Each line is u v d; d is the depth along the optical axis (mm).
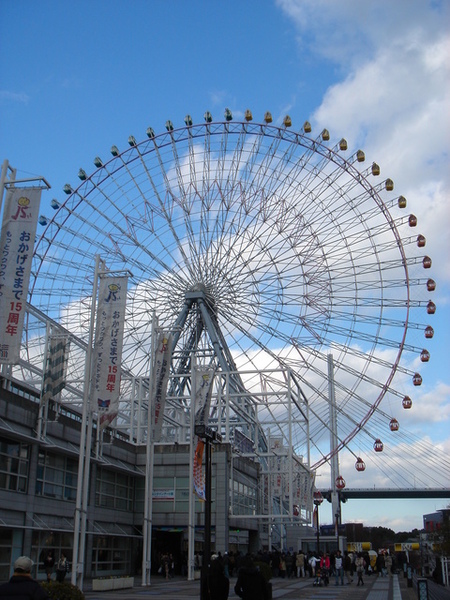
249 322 64000
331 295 62781
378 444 60656
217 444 54625
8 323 26344
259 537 68438
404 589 40750
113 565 48875
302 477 65062
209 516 21797
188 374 58688
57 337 38562
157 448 55156
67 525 41438
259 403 61062
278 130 63875
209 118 64812
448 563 50594
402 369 61438
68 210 64062
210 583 18391
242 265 64375
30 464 37594
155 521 53625
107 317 35406
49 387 37344
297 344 62719
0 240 26984
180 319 63406
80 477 29500
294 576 56156
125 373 61156
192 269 65188
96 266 33062
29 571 9508
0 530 34656
